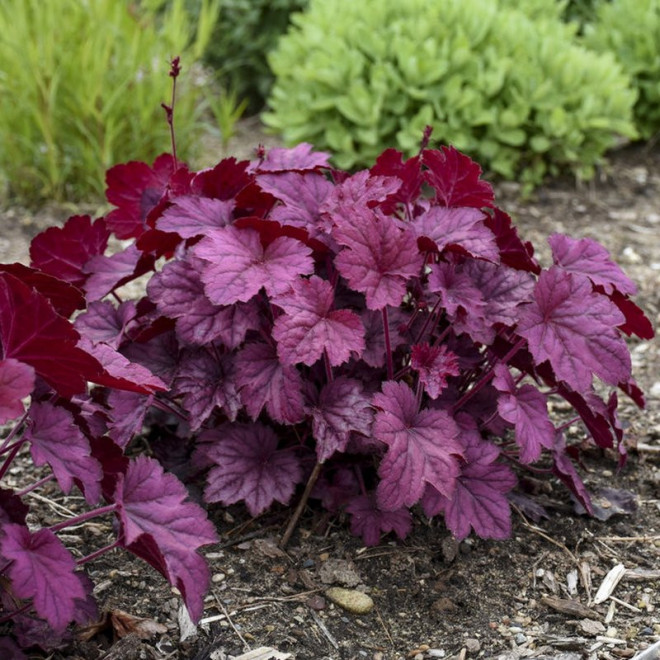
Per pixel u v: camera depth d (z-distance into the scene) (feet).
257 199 4.18
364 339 4.04
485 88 7.19
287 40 7.97
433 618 3.99
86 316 4.24
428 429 3.88
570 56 7.41
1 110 6.80
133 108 6.95
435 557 4.19
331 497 4.22
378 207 4.19
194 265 4.01
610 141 7.52
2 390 3.30
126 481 3.58
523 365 4.26
